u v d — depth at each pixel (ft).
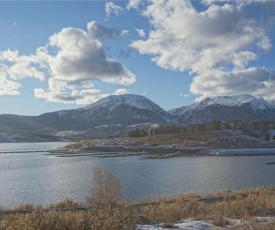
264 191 88.58
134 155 497.46
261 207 53.67
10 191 169.58
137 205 68.08
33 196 152.56
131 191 158.61
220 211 50.39
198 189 164.14
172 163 346.54
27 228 25.80
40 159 442.50
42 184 196.24
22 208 69.31
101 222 29.55
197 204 57.98
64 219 29.27
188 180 204.95
